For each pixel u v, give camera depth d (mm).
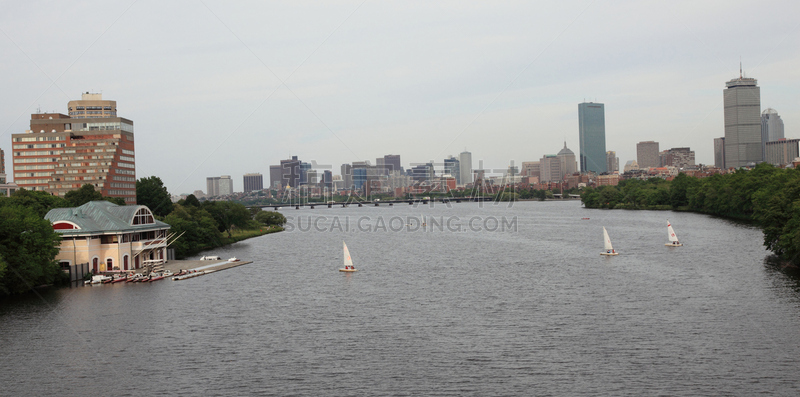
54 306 124312
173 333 104125
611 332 100000
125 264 165750
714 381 78188
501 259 191625
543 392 76250
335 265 185875
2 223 135000
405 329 105125
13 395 77688
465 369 84812
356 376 82938
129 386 80375
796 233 138250
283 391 78125
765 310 109625
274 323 110312
